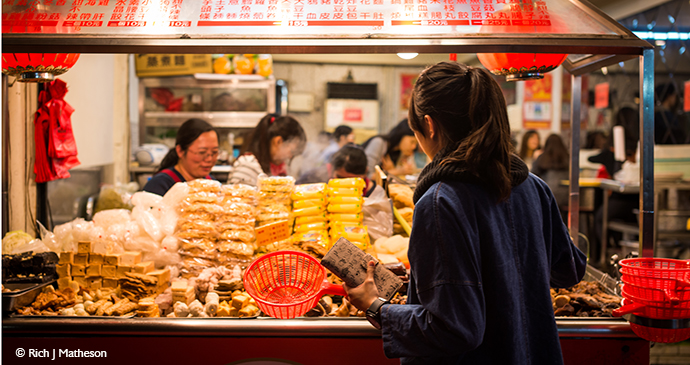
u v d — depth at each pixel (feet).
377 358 4.85
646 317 4.43
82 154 11.57
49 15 4.67
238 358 4.85
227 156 14.90
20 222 7.20
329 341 4.84
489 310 3.41
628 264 4.78
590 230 16.87
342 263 3.87
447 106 3.49
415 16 4.76
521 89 20.56
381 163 15.03
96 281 5.50
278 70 21.44
